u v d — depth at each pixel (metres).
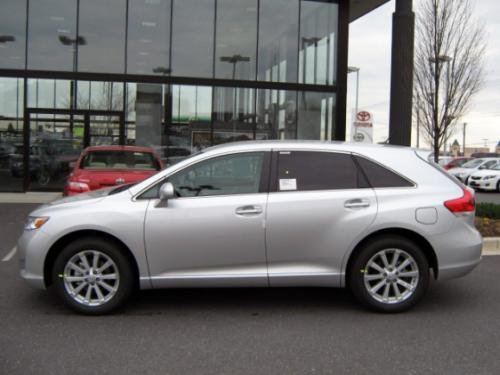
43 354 4.53
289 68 16.98
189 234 5.45
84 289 5.59
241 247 5.50
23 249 5.54
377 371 4.24
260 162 5.70
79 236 5.55
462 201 5.71
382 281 5.64
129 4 16.38
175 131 16.59
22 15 16.06
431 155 5.96
